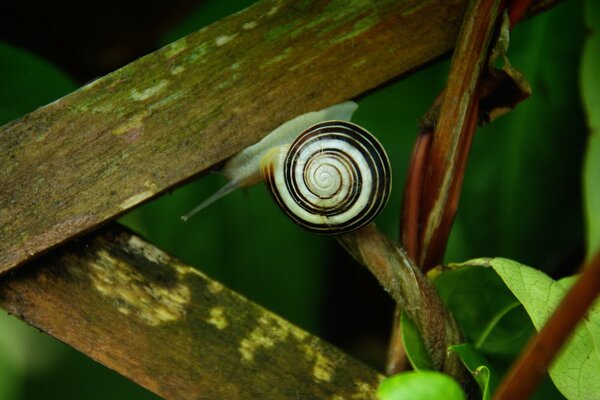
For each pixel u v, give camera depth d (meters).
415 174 0.30
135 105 0.29
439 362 0.29
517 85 0.29
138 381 0.29
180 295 0.29
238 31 0.29
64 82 0.33
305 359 0.29
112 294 0.29
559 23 0.34
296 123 0.29
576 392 0.28
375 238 0.29
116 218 0.29
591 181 0.31
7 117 0.33
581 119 0.34
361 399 0.29
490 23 0.29
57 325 0.29
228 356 0.29
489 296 0.30
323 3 0.29
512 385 0.26
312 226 0.30
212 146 0.29
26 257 0.29
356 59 0.29
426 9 0.29
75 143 0.29
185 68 0.29
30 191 0.29
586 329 0.29
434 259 0.30
